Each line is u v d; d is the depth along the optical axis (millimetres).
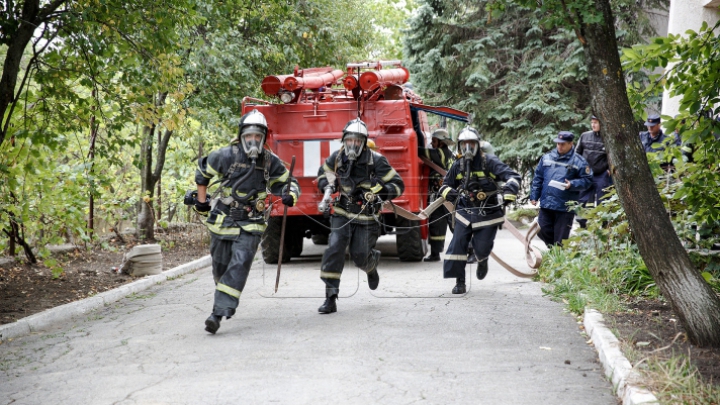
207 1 10805
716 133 6215
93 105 9656
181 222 17734
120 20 8852
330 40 17141
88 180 10023
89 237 10797
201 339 6449
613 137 5422
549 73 20891
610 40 5363
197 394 4879
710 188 6555
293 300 8336
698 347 5352
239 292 6715
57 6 8562
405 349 5949
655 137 10500
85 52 8969
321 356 5781
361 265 7754
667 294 5461
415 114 11758
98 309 8258
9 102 8461
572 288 8148
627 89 6309
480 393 4797
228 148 7027
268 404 4645
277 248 11883
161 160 14484
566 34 20172
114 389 5062
